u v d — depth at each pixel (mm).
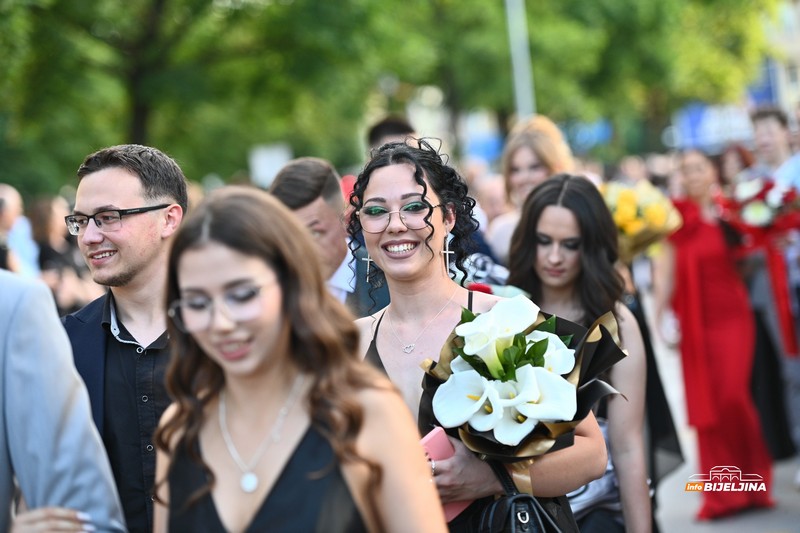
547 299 10453
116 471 8078
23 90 42156
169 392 5902
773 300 17516
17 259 18906
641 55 74688
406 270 7996
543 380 7258
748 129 74312
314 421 5520
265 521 5457
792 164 19469
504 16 66188
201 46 46188
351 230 9000
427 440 7320
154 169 8484
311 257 5637
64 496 6055
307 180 10602
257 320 5449
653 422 11000
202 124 55250
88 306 8586
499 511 7355
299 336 5551
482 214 13352
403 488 5551
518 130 14727
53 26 40562
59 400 6148
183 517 5707
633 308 11078
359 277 10367
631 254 13188
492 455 7234
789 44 97875
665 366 28844
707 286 16562
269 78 47125
